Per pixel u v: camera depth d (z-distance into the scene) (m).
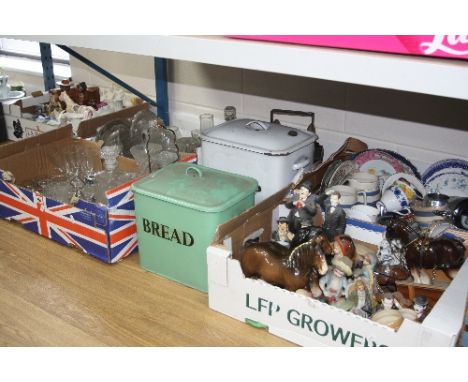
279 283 0.91
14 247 1.21
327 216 0.97
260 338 0.92
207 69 1.54
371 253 0.95
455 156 1.24
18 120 1.69
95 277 1.10
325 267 0.88
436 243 0.93
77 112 1.58
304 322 0.88
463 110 1.19
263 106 1.48
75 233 1.17
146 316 0.99
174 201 1.00
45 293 1.05
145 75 1.69
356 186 1.11
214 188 1.04
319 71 0.68
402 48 0.64
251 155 1.15
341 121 1.37
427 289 0.91
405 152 1.30
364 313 0.87
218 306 0.99
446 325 0.75
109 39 0.89
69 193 1.26
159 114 1.67
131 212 1.15
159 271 1.11
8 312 1.00
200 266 1.03
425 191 1.13
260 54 0.73
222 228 0.95
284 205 1.07
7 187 1.27
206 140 1.21
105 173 1.30
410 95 1.25
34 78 2.07
